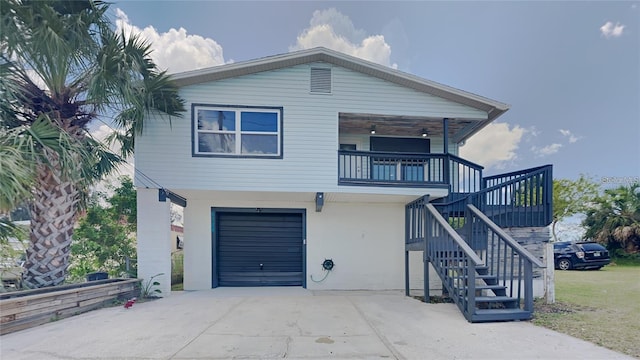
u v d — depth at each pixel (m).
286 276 9.09
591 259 12.97
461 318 5.02
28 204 5.81
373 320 4.92
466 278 5.45
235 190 7.45
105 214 9.91
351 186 7.61
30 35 4.90
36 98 5.73
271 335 4.14
